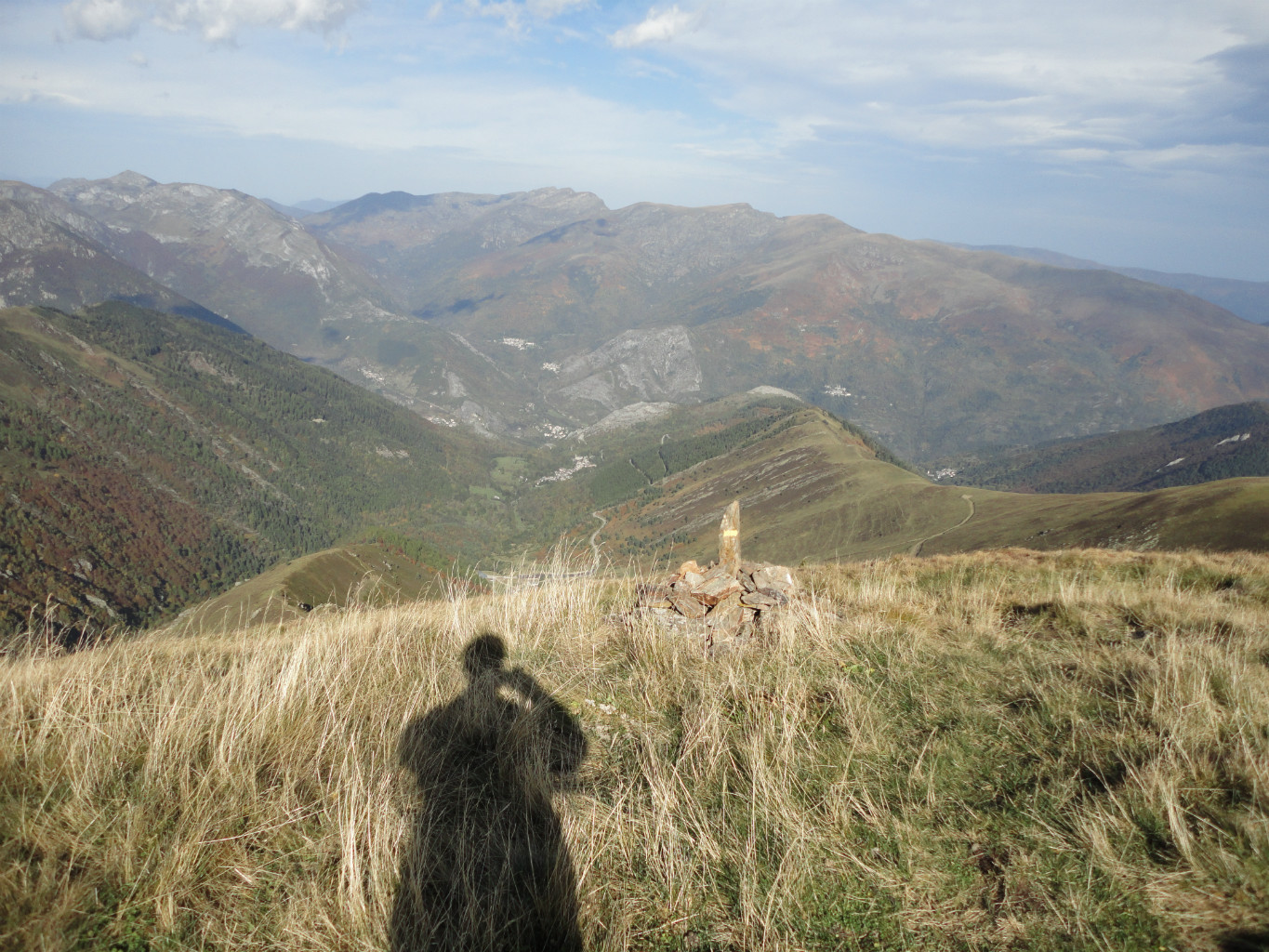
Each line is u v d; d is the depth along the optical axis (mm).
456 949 2605
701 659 5371
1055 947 2521
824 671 5094
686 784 3705
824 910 2807
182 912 2652
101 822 3041
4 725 3779
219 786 3342
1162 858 2893
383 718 4266
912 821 3279
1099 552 14914
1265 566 11836
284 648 6160
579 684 5074
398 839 3066
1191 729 3756
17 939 2434
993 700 4555
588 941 2723
